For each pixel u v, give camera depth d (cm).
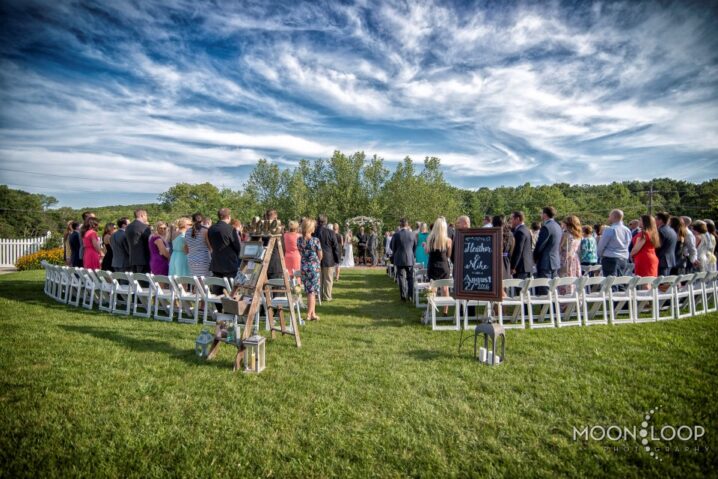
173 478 244
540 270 679
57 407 326
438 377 396
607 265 704
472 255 528
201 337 456
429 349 495
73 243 947
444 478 245
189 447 275
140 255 781
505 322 673
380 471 253
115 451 269
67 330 562
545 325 604
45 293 936
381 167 4169
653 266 688
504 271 671
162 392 359
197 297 628
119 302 802
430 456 266
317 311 751
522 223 670
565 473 250
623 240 695
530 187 8400
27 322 609
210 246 681
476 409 329
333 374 405
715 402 334
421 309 772
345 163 4156
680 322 626
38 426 296
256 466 258
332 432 295
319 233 879
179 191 6712
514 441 283
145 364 427
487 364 435
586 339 528
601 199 7081
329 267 882
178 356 459
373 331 588
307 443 282
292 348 497
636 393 354
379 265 2083
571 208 6900
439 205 3853
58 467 253
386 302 857
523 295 599
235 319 438
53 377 384
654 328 588
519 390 365
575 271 731
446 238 691
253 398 348
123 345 493
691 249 759
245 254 468
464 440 285
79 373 397
